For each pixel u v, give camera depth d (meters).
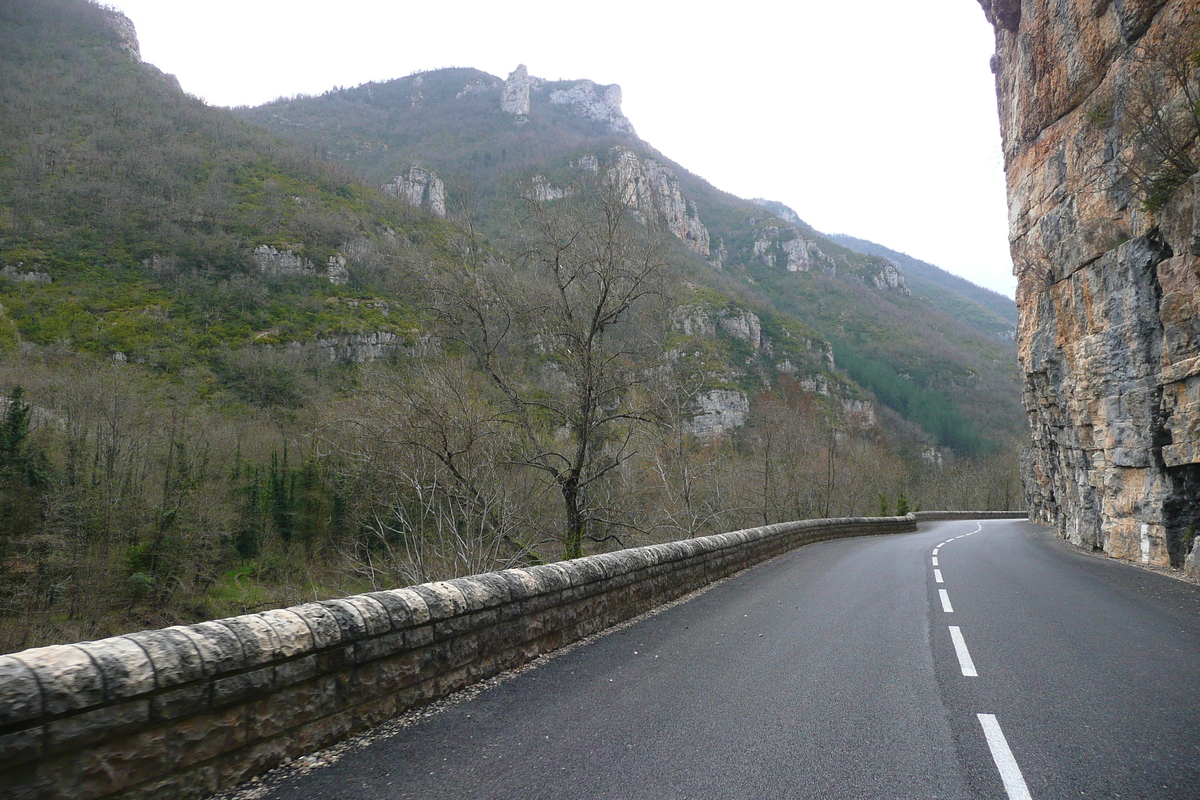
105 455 31.73
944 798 3.29
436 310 14.59
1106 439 18.31
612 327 15.34
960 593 10.87
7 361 36.94
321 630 3.91
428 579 14.03
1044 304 22.98
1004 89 27.20
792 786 3.41
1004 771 3.63
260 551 30.55
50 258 50.81
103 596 29.09
